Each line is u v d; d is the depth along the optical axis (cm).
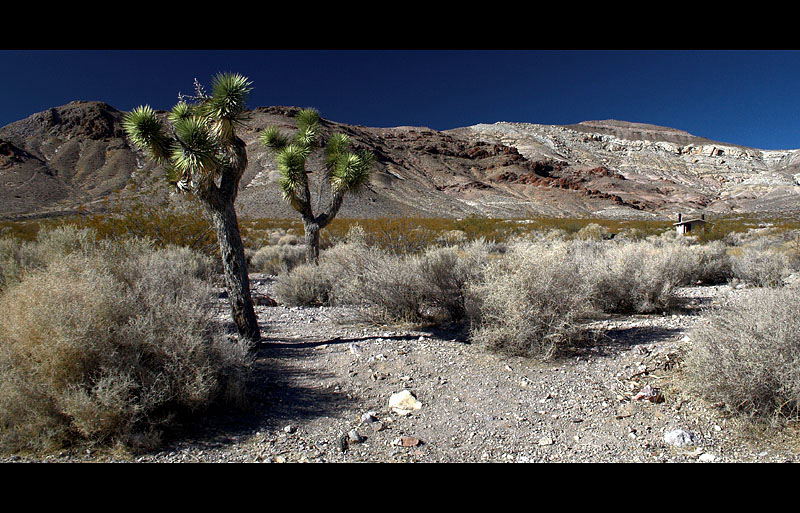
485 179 17988
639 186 19225
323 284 938
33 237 1542
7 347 312
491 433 356
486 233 2661
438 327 682
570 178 19238
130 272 466
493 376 473
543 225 3866
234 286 566
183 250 1052
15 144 14150
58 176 12262
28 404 304
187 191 572
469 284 655
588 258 858
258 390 435
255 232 2975
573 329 525
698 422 350
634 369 469
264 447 329
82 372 320
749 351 339
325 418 383
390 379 471
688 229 3164
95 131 15100
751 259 1054
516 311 518
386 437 351
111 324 343
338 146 1130
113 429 313
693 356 385
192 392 345
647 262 789
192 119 539
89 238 757
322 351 567
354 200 8762
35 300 329
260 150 11119
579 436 346
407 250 1309
